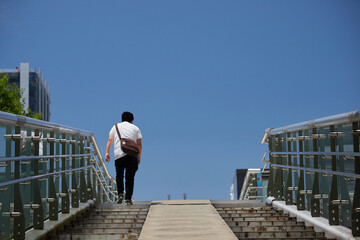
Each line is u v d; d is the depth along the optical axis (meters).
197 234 5.73
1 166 4.71
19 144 5.23
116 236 5.70
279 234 5.74
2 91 26.56
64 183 7.43
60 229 6.52
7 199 5.01
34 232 5.69
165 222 6.66
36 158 5.81
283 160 8.70
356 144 5.09
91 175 9.55
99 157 11.00
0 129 4.79
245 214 7.62
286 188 8.10
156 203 8.95
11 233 5.13
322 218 6.41
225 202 9.08
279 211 8.05
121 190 8.66
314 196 6.55
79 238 5.75
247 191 13.15
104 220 7.20
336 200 5.79
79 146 8.89
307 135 7.10
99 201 10.37
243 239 5.50
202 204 8.75
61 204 7.39
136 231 6.22
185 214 7.44
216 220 6.81
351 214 5.22
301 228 6.27
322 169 6.29
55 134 7.17
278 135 8.91
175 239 5.43
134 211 8.10
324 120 5.82
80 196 8.78
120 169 8.66
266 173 12.95
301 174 7.31
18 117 5.00
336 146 5.82
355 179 5.12
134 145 8.55
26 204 5.61
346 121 5.16
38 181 6.00
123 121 8.88
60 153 7.39
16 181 5.02
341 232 5.42
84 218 7.39
